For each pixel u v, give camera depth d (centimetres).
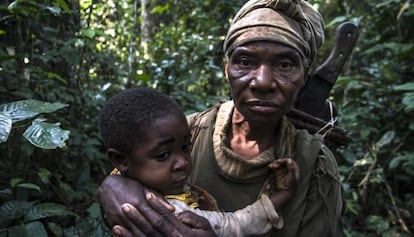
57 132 179
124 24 645
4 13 278
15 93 257
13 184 215
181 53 482
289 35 124
